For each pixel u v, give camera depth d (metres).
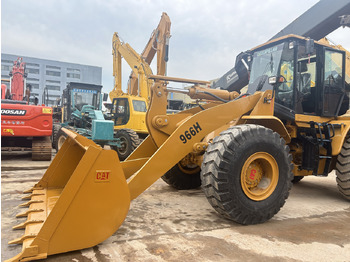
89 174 2.07
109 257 2.02
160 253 2.11
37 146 6.39
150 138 3.69
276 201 2.87
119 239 2.33
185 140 2.94
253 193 2.76
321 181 5.39
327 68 3.95
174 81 3.57
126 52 9.68
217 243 2.31
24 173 5.07
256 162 2.88
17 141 6.75
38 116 6.08
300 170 3.79
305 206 3.55
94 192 2.10
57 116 13.80
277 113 3.52
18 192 3.69
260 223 2.82
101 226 2.13
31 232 2.08
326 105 3.95
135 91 9.97
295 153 3.97
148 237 2.39
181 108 13.06
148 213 3.04
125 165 3.29
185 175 4.17
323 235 2.55
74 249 2.04
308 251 2.22
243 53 4.23
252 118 3.05
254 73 3.99
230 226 2.71
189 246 2.24
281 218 3.02
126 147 7.14
